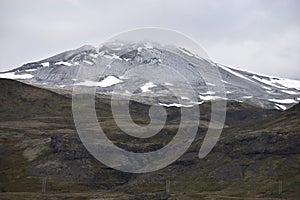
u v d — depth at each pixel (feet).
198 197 554.05
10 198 590.14
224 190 622.95
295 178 609.01
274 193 577.43
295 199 543.80
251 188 612.29
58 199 583.58
